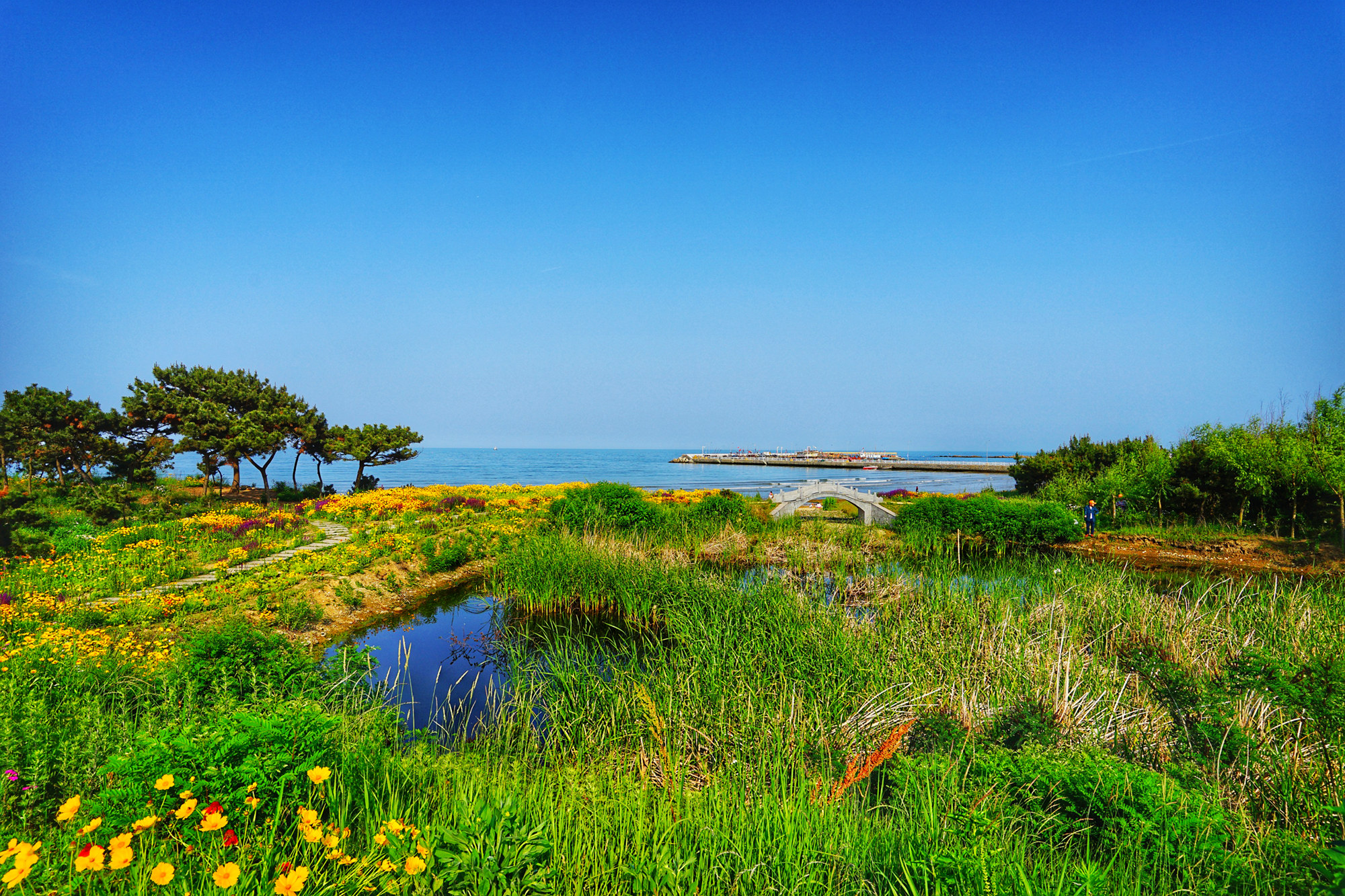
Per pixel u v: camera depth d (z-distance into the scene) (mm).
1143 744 5781
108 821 3232
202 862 3062
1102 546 20812
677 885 3482
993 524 20578
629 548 16125
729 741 6293
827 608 10391
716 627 9289
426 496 31234
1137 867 3652
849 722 6516
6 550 14539
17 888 2799
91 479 30484
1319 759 4980
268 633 9609
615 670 8188
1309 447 19672
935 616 9945
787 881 3605
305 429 32625
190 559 15203
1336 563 16953
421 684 9062
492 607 13539
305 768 3621
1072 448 34875
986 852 3406
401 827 3184
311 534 19547
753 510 22828
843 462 115312
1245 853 3828
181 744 3475
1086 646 8727
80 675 6246
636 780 5676
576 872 3559
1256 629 8984
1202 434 23484
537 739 6770
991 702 6746
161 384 32719
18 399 29391
